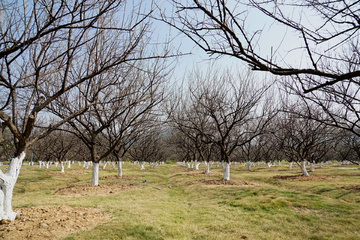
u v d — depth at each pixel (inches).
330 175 797.2
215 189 525.3
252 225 270.7
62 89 247.9
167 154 2449.6
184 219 299.1
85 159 1347.2
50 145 1187.9
